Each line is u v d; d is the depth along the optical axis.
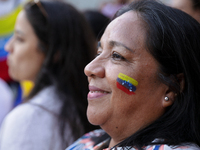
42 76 2.37
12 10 3.99
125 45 1.43
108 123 1.49
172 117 1.46
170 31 1.44
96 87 1.49
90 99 1.51
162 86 1.44
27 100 2.32
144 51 1.42
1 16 3.97
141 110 1.45
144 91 1.43
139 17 1.48
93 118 1.48
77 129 2.23
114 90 1.44
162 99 1.46
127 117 1.46
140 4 1.56
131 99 1.43
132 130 1.48
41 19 2.42
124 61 1.44
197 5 2.37
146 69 1.42
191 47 1.48
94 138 1.86
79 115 2.29
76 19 2.50
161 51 1.41
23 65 2.47
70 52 2.43
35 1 2.48
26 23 2.44
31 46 2.43
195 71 1.48
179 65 1.45
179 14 1.53
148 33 1.42
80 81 2.42
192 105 1.48
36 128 2.12
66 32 2.44
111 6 4.39
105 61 1.49
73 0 5.70
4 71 4.05
